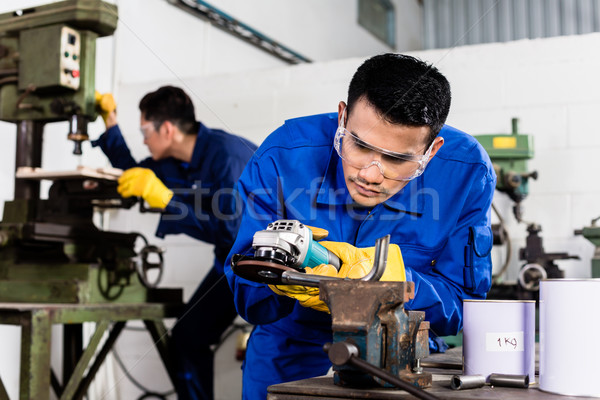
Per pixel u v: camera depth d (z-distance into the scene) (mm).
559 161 2498
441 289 1165
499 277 2260
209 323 2424
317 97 2852
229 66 3689
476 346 922
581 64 2479
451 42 5762
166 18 3270
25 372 1653
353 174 1142
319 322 1468
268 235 887
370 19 5258
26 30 1994
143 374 3078
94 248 2117
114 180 2111
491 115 2576
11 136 2646
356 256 988
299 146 1328
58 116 2014
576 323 798
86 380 2207
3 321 1699
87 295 1967
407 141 1065
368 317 791
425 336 905
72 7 1940
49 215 2090
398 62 1073
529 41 2551
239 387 2914
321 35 4488
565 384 798
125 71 3205
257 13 3768
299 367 1510
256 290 1146
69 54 1972
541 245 2145
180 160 2574
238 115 2977
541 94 2523
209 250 3045
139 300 2252
